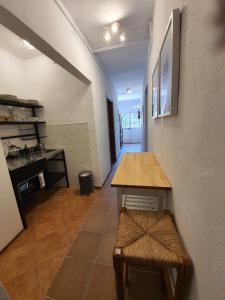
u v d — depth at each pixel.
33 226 1.95
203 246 0.57
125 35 2.22
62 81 2.66
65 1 1.52
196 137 0.62
